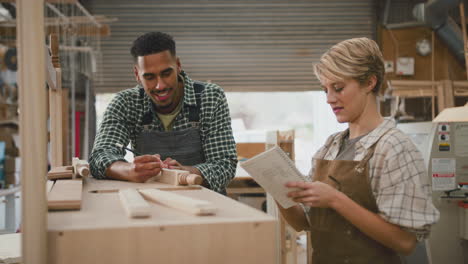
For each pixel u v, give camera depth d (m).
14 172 4.00
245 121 10.49
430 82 4.39
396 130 1.12
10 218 2.93
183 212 0.78
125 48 5.79
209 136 1.67
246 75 5.92
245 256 0.70
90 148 5.44
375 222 1.03
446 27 5.25
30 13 0.65
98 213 0.79
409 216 1.01
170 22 5.84
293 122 11.19
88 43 5.18
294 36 5.94
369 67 1.12
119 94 1.71
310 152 6.38
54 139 1.76
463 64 5.50
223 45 5.90
